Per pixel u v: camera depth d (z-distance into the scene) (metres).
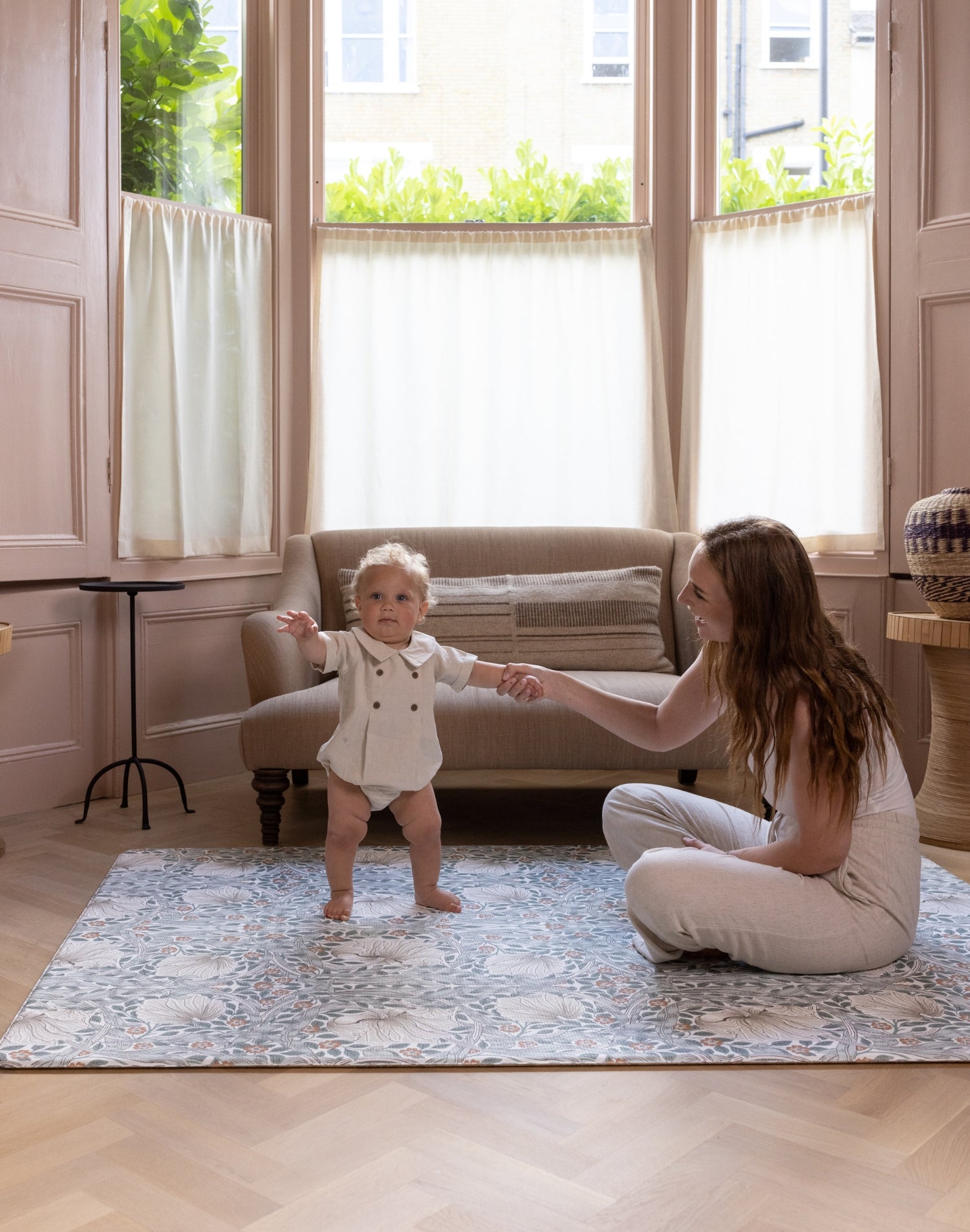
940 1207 1.45
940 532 3.17
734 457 4.25
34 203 3.51
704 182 4.33
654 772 4.06
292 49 4.22
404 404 4.31
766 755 2.18
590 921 2.50
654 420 4.35
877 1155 1.57
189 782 4.01
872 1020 1.98
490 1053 1.85
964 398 3.71
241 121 4.21
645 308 4.33
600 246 4.31
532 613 3.54
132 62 3.87
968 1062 1.84
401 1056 1.84
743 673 2.12
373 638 2.55
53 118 3.55
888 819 2.19
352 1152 1.57
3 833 3.30
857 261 3.96
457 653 2.57
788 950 2.12
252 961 2.25
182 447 3.94
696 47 4.27
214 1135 1.62
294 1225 1.40
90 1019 1.98
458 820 3.44
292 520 4.34
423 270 4.30
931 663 3.28
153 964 2.23
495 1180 1.50
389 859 2.98
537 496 4.38
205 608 4.05
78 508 3.67
